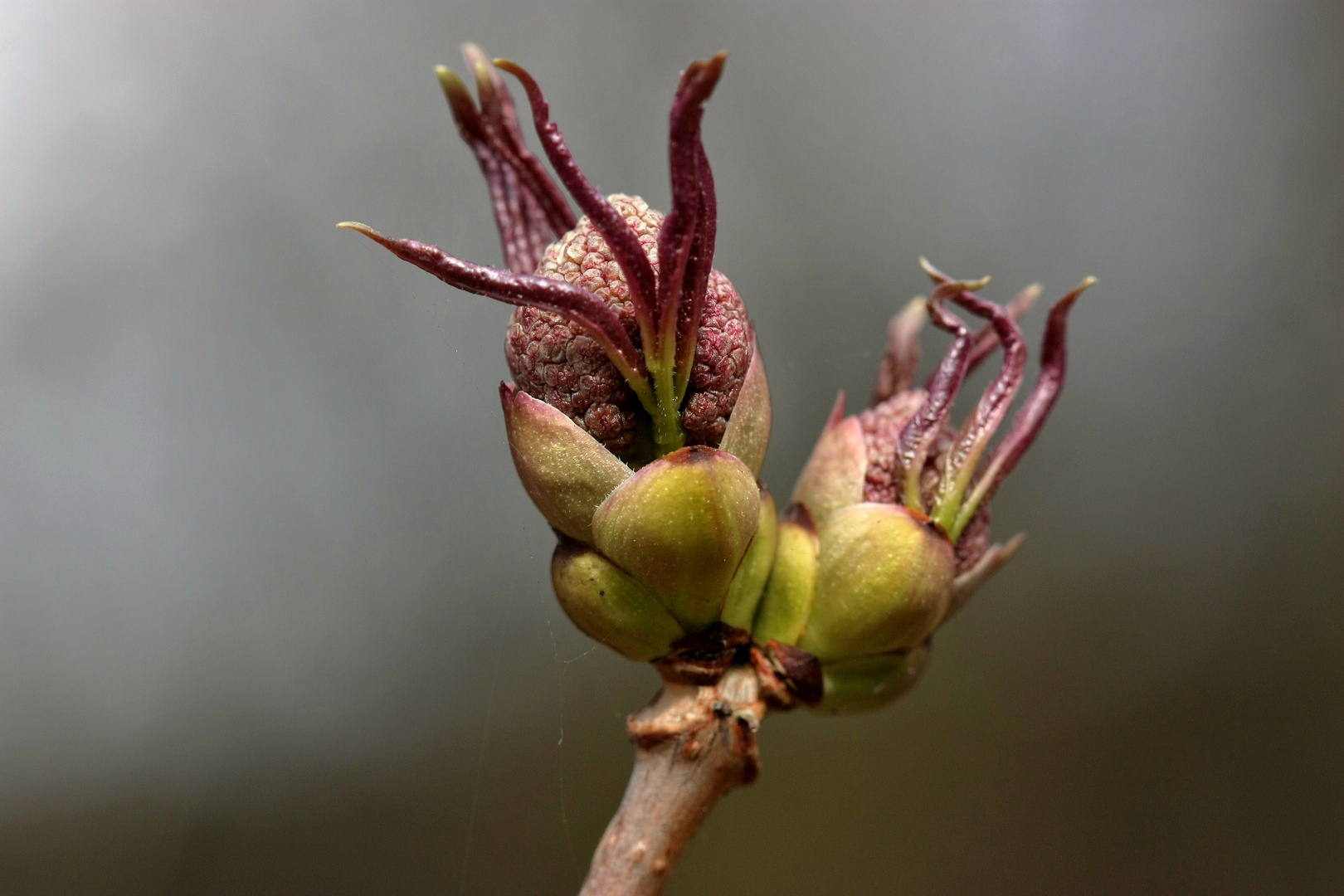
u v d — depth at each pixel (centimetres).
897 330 16
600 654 28
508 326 15
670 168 14
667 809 15
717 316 15
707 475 15
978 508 15
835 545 15
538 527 27
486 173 16
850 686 15
